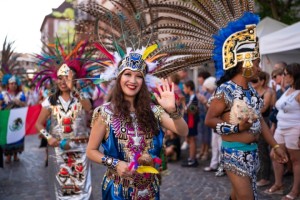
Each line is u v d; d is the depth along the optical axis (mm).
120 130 2199
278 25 8180
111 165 2139
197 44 2873
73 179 3879
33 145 9789
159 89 2205
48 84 4492
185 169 6328
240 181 2701
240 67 2734
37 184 5703
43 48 4234
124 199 2203
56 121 3863
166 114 2324
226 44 2791
